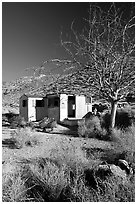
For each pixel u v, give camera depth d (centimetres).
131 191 397
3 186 429
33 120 2881
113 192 383
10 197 400
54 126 2038
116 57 1105
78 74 1109
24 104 2995
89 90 1184
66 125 2322
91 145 1002
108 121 1642
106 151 770
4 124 2377
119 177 448
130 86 1109
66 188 446
